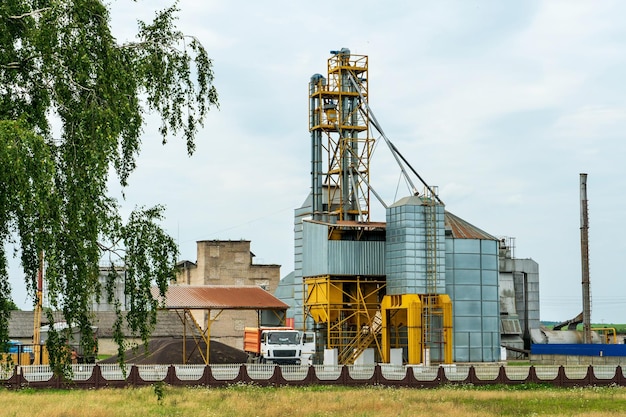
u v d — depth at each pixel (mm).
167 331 114000
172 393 51281
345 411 42969
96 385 54375
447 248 78875
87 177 19312
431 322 75250
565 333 116375
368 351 77812
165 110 24359
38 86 20203
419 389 58312
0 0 20266
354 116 85812
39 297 19672
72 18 19953
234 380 57406
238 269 129750
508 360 103375
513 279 115188
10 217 19031
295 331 74875
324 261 78812
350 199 85500
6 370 20531
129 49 23234
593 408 46062
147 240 22516
